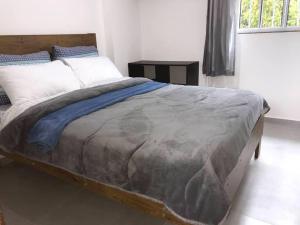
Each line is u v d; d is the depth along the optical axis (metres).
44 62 2.52
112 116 1.73
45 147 1.63
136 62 3.90
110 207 1.83
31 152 1.75
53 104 1.84
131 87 2.51
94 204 1.87
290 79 3.16
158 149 1.29
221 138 1.38
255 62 3.31
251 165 2.29
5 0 2.41
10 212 1.80
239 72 3.45
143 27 4.06
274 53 3.17
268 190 1.94
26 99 2.02
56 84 2.25
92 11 3.33
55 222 1.69
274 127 3.18
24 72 2.12
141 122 1.61
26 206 1.86
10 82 2.04
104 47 3.59
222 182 1.21
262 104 2.31
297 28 2.98
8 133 1.81
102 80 2.72
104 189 1.54
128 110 1.86
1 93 2.16
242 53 3.35
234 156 1.41
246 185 2.00
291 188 1.96
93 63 2.78
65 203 1.89
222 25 3.23
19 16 2.54
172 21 3.77
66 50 2.82
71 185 2.11
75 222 1.69
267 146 2.66
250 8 3.25
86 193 2.00
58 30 2.94
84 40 3.18
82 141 1.50
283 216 1.68
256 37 3.21
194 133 1.42
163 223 1.65
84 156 1.48
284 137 2.88
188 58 3.80
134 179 1.32
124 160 1.33
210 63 3.44
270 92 3.32
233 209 1.75
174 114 1.76
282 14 3.08
